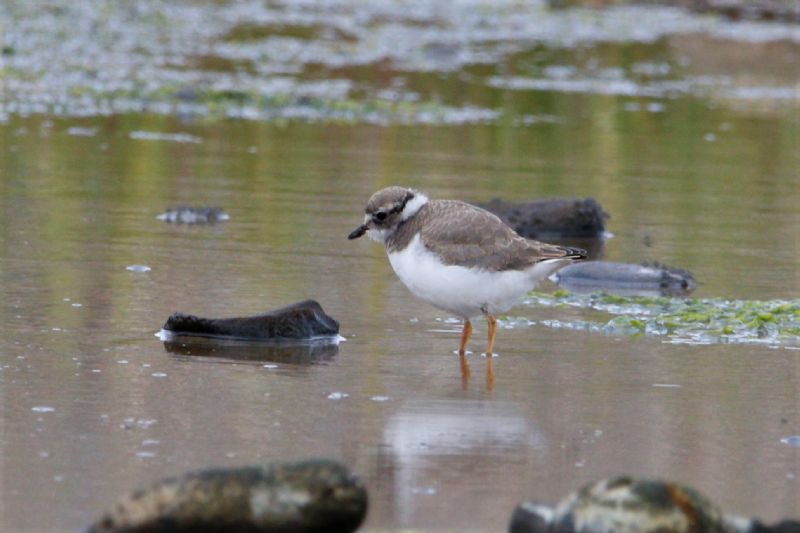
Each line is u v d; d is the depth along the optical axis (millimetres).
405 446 8812
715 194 19047
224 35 31578
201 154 20109
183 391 9773
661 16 38906
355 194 17828
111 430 8859
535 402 9836
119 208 16359
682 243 16000
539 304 12977
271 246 14852
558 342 11547
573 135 23375
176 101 24281
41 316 11617
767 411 9703
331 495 7184
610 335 11828
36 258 13688
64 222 15398
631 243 16000
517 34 34812
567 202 16453
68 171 18281
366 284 13383
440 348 11258
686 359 11047
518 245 10758
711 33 36781
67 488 7848
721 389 10219
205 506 7020
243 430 8969
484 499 7941
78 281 12883
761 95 28703
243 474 7141
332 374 10383
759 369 10781
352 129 22922
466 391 10062
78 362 10359
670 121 25188
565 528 7047
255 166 19438
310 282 13352
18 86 24391
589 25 36875
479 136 22828
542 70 30156
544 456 8695
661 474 8414
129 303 12219
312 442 8812
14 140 20078
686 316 12383
